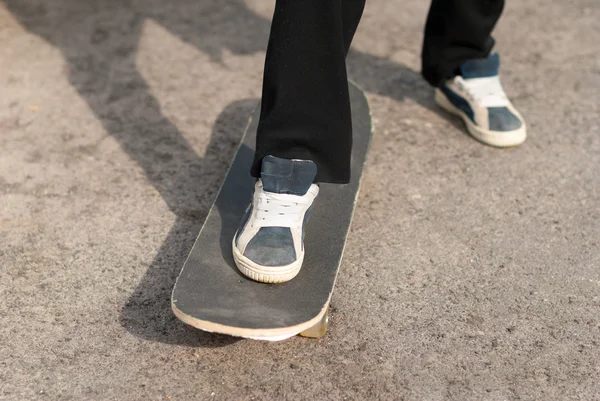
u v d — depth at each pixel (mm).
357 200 2295
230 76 3018
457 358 1790
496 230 2234
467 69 2646
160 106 2801
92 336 1820
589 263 2119
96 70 3006
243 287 1742
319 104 1718
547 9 3582
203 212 2270
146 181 2398
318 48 1654
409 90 2973
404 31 3393
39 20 3346
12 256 2070
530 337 1861
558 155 2596
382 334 1849
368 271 2049
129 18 3396
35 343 1795
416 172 2484
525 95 2941
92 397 1659
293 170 1778
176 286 1722
